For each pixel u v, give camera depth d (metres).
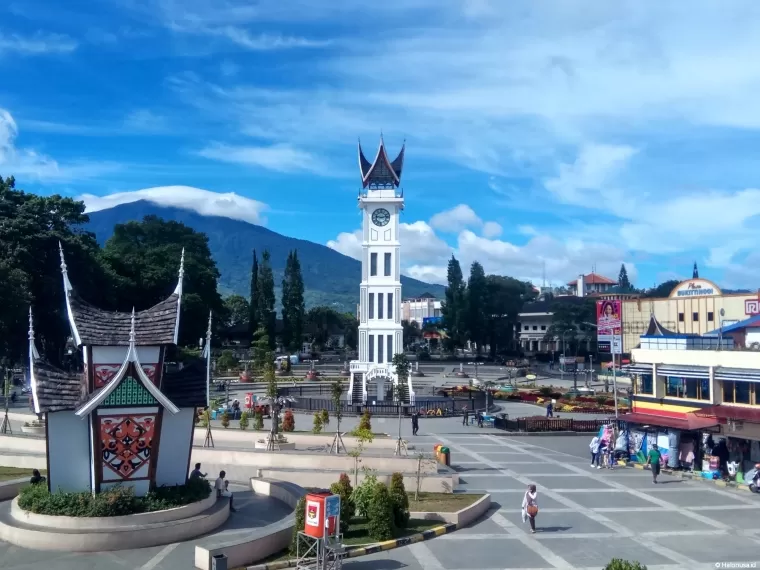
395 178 87.62
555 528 30.64
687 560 26.11
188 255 118.44
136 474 29.17
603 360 152.12
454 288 162.12
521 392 90.81
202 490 30.70
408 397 79.25
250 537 25.44
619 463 45.56
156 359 30.19
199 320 106.19
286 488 33.97
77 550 25.88
